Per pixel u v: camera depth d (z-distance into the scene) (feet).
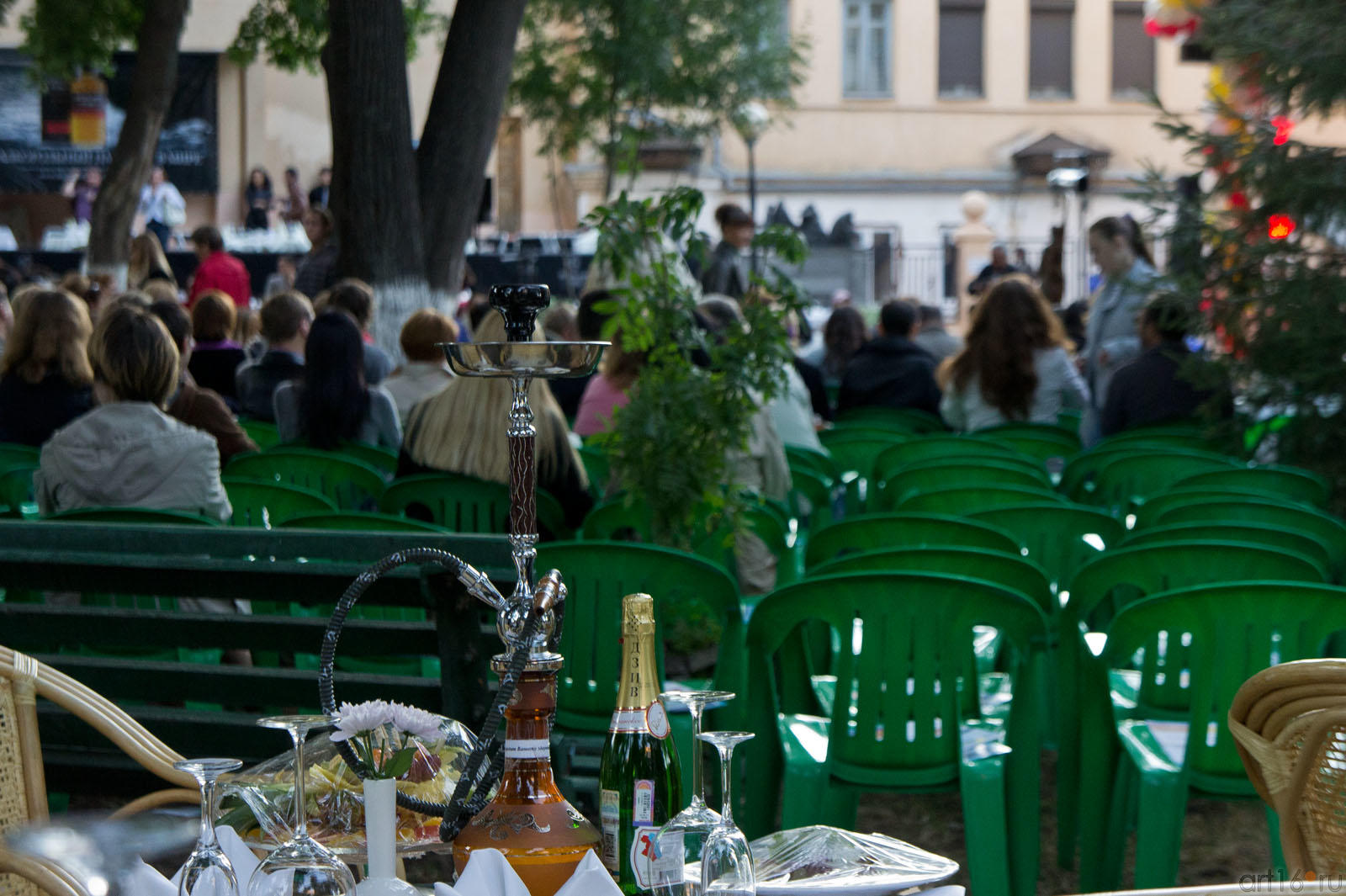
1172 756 12.98
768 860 6.57
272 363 26.30
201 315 28.71
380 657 15.47
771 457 19.71
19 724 8.39
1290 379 29.37
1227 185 30.71
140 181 55.47
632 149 18.78
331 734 6.29
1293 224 30.12
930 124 122.83
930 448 24.58
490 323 15.62
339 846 6.31
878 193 121.49
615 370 20.13
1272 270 29.53
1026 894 12.91
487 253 77.20
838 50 121.60
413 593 11.91
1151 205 31.30
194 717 12.57
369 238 36.86
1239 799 12.57
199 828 6.14
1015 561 13.57
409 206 37.09
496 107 38.52
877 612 12.69
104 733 8.42
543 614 6.11
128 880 6.07
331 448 21.85
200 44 100.94
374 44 36.42
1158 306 28.91
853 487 26.35
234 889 5.64
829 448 26.96
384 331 36.52
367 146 36.68
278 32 58.39
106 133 98.32
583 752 13.97
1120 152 124.16
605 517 17.69
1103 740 13.33
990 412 28.99
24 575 12.53
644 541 17.67
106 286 37.68
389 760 6.26
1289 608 12.26
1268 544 15.35
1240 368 29.32
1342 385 29.14
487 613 12.83
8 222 95.30
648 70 70.38
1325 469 29.25
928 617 12.65
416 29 65.67
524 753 6.20
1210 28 31.01
